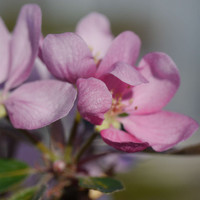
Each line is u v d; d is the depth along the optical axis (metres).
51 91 0.23
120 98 0.24
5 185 0.24
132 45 0.23
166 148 0.23
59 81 0.23
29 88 0.24
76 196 0.24
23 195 0.24
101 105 0.22
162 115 0.24
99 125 0.23
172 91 0.24
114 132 0.24
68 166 0.24
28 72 0.24
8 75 0.24
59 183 0.24
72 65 0.23
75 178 0.24
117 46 0.23
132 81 0.22
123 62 0.23
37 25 0.23
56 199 0.24
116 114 0.24
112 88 0.24
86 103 0.22
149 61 0.24
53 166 0.24
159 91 0.24
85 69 0.23
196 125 0.23
